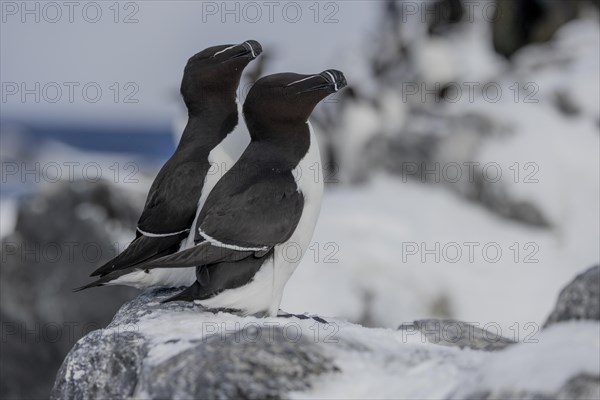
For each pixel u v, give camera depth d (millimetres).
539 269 14852
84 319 13203
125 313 5922
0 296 13117
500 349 4988
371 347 4754
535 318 13688
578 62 19969
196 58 6375
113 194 14672
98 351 5145
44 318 13203
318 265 14133
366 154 18906
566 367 3971
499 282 14461
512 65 21688
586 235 15633
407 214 16219
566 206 16297
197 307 5766
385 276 13992
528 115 17953
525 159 16938
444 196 17109
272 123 5801
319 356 4582
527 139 17281
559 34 22438
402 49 22375
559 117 18016
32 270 13508
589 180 16312
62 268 13484
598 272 4449
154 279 6227
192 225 6094
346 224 15445
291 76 5793
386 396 4344
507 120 17797
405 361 4621
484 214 16625
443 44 22562
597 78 18609
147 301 6082
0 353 13000
